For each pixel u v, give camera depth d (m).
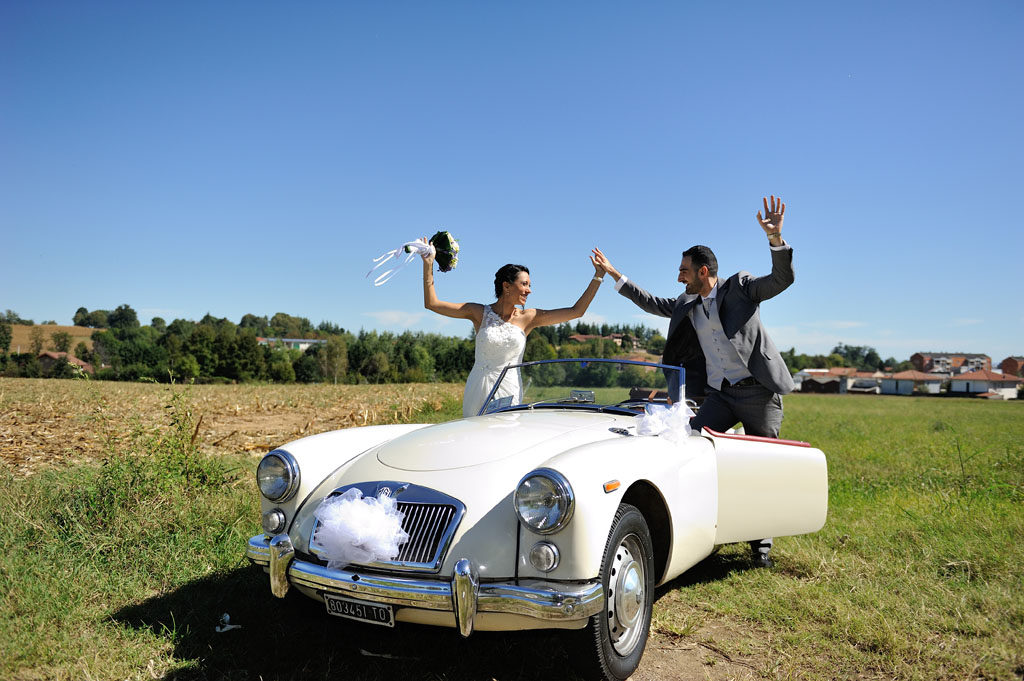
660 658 2.86
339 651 2.86
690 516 3.12
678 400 3.67
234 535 4.07
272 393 24.56
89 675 2.48
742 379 4.35
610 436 3.18
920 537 4.48
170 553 3.76
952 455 9.66
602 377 4.03
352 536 2.43
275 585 2.65
